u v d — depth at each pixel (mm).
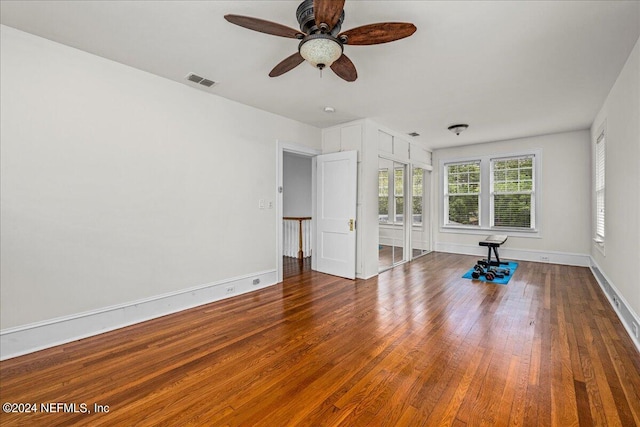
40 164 2309
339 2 1565
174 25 2158
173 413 1628
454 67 2783
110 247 2682
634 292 2510
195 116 3299
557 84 3172
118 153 2723
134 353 2271
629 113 2621
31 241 2277
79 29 2205
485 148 6211
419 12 1983
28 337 2268
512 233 5949
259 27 1789
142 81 2875
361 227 4527
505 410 1640
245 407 1679
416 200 6305
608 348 2322
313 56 1903
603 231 3938
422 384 1883
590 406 1666
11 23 2129
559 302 3396
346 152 4484
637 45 2352
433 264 5559
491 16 2023
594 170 4602
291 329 2709
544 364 2104
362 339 2504
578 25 2127
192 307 3277
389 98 3580
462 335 2566
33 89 2275
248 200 3875
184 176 3209
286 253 6543
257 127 3973
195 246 3316
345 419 1584
